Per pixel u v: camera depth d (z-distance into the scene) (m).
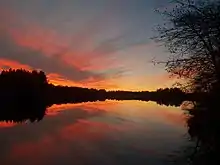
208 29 11.39
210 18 11.25
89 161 14.12
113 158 14.53
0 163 14.03
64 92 123.12
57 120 35.25
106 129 26.25
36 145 18.72
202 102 14.12
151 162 13.32
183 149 15.34
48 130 26.02
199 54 12.54
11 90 82.31
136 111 50.94
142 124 29.61
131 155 14.99
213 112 13.34
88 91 156.88
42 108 61.19
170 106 66.19
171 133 22.06
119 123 31.25
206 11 11.44
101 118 37.72
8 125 30.00
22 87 84.00
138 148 16.69
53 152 16.45
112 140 20.06
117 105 76.56
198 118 16.39
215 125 13.66
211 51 12.12
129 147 17.16
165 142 18.20
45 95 94.56
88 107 65.75
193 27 11.83
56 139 21.03
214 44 11.75
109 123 31.38
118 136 21.83
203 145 14.65
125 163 13.43
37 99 87.56
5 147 17.94
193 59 12.65
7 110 54.81
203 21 11.46
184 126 26.20
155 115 41.28
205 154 13.18
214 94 12.82
